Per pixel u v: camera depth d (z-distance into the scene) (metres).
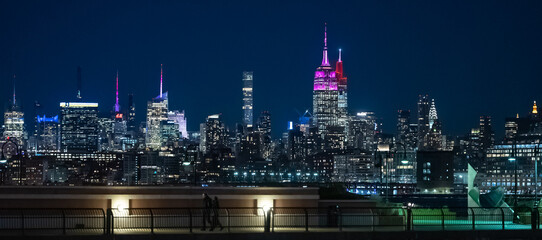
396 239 68.81
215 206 66.88
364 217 74.44
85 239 61.72
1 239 60.91
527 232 71.88
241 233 64.44
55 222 68.44
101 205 71.25
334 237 66.81
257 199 73.38
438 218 84.88
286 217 73.06
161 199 72.12
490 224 81.62
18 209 63.19
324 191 83.19
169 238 63.03
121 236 62.44
